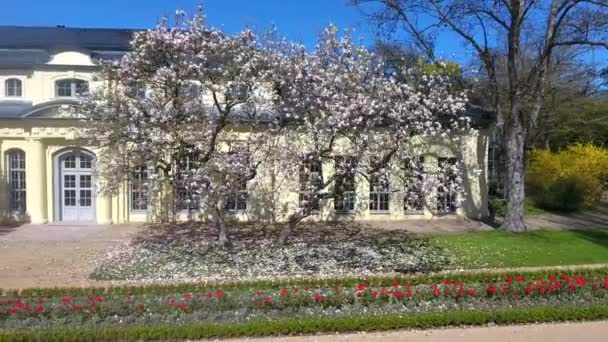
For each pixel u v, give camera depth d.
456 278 10.39
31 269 12.21
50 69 20.86
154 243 15.68
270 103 13.41
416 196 12.87
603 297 8.99
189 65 12.47
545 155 27.75
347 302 8.58
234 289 9.48
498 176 33.00
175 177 13.02
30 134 19.92
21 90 21.88
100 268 12.22
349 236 17.23
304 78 12.70
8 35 24.72
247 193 16.75
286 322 7.39
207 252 13.97
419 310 8.34
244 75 12.69
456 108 13.66
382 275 11.52
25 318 7.73
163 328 7.15
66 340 6.81
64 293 9.23
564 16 17.42
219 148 13.75
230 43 12.86
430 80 14.09
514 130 18.42
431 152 21.22
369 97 12.59
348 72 12.94
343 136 12.95
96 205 20.44
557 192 24.64
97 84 20.47
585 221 21.73
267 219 20.77
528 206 25.53
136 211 20.77
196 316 7.88
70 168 20.64
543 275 10.64
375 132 12.98
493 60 20.12
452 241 15.99
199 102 13.55
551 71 22.77
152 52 12.96
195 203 14.23
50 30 26.02
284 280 10.71
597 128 32.53
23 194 20.58
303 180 13.46
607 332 7.28
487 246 15.08
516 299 8.88
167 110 12.99
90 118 13.98
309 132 12.48
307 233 17.84
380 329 7.45
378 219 21.78
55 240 16.47
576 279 9.43
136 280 11.10
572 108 30.00
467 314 7.71
